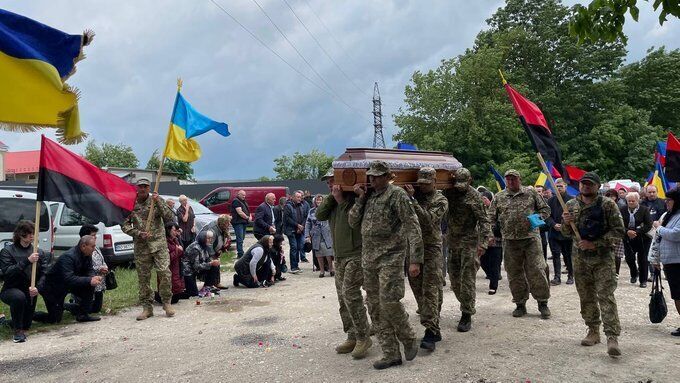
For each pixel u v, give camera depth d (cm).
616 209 548
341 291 579
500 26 4541
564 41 4191
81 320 791
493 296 884
